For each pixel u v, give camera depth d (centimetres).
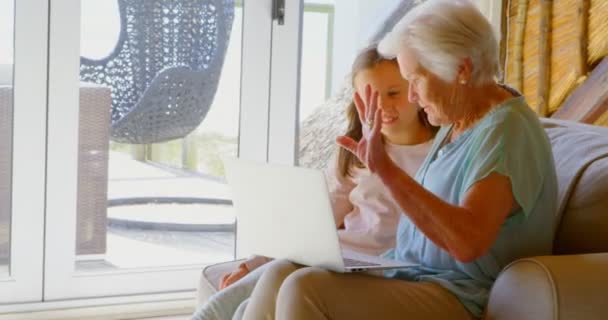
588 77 342
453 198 205
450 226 188
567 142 236
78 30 340
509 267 189
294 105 372
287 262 205
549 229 207
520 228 202
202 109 364
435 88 206
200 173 368
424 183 217
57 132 341
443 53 201
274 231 212
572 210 218
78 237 351
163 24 354
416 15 208
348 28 377
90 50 345
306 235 199
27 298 343
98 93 348
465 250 189
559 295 177
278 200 206
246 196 220
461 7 205
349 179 263
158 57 355
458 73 204
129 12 349
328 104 378
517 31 372
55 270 346
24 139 336
